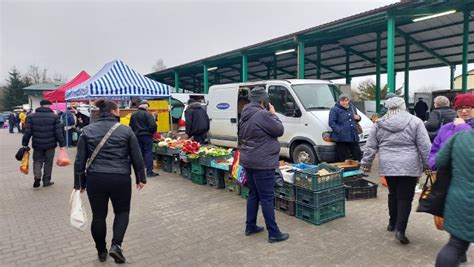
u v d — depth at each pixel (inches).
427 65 893.8
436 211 115.3
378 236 177.3
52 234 192.5
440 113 229.3
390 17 454.3
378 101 773.3
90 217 220.2
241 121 178.1
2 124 1694.1
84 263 156.2
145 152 333.4
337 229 188.1
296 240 174.9
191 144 312.3
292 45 668.7
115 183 149.7
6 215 227.5
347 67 833.5
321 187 195.2
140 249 169.9
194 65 948.0
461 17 580.7
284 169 221.0
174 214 221.1
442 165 113.4
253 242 174.6
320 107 330.0
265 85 362.9
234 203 241.4
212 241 177.3
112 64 444.5
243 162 174.4
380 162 169.6
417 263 147.9
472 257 152.7
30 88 1343.5
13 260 160.9
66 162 285.7
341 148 297.6
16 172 390.0
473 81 1210.0
